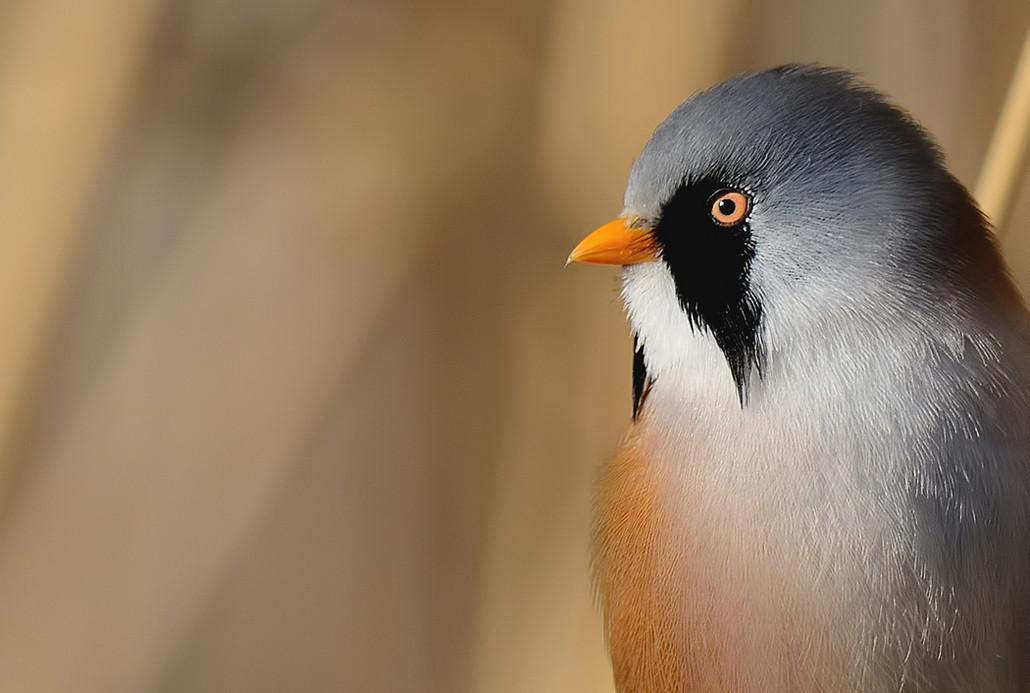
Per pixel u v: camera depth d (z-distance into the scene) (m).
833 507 1.03
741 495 1.04
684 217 1.04
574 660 1.10
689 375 1.05
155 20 1.09
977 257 1.04
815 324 1.04
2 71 1.08
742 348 1.04
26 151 1.08
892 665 1.03
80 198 1.08
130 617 1.10
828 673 1.03
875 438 1.03
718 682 1.04
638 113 1.10
